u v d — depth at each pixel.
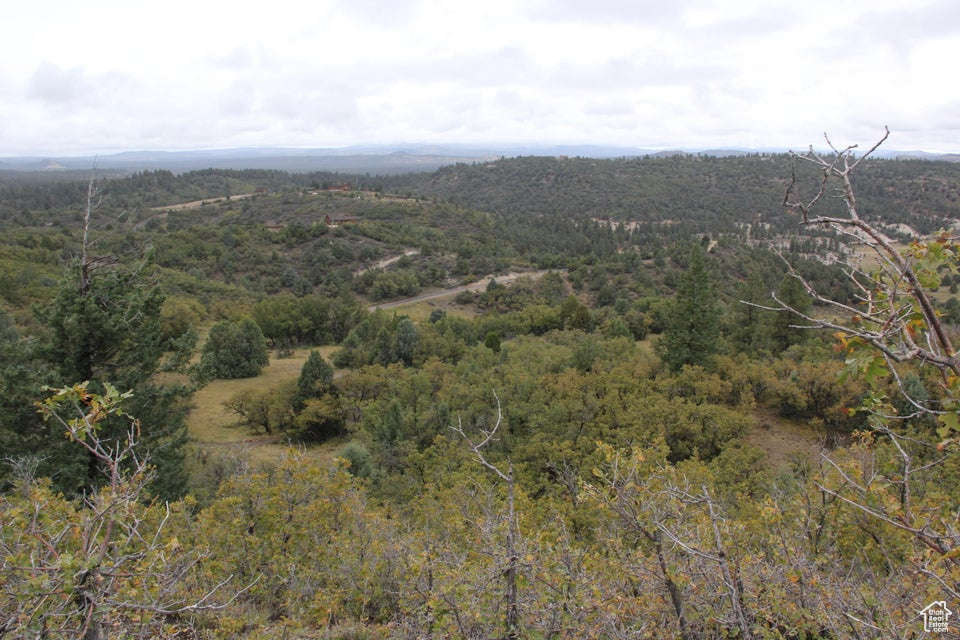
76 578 3.30
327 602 6.82
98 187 12.88
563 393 27.50
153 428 13.77
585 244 112.38
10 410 11.91
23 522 3.74
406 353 42.91
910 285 2.57
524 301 73.94
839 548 6.46
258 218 129.62
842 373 2.88
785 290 36.75
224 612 6.46
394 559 7.92
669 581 5.06
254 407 33.59
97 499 4.05
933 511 4.82
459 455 20.83
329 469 9.15
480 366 35.25
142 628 3.84
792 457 21.27
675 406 24.41
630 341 41.56
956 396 2.58
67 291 12.39
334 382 35.78
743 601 4.86
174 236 98.19
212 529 7.84
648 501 5.43
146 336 13.66
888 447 9.65
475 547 5.36
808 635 5.05
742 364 31.02
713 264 83.06
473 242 112.75
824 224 2.62
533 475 19.97
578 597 4.64
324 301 62.03
